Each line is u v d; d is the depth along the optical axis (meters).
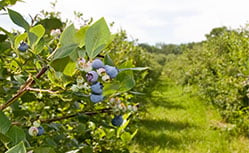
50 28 1.24
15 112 1.46
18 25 0.97
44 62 1.01
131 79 1.03
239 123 7.45
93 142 1.99
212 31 21.64
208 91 11.71
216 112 10.63
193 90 15.48
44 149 0.97
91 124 2.00
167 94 16.55
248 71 6.17
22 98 1.42
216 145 6.87
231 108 8.47
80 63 0.88
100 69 0.91
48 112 1.89
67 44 0.89
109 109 1.38
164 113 11.06
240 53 7.63
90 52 0.87
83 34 0.90
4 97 1.48
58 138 1.63
